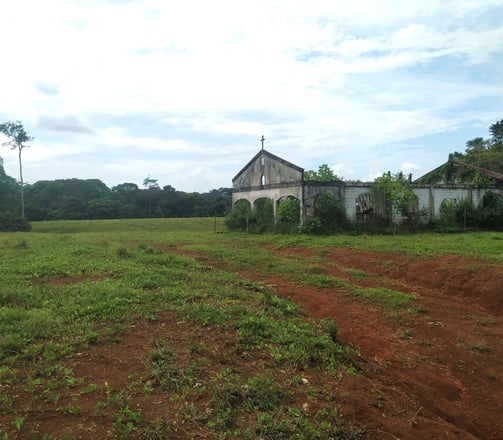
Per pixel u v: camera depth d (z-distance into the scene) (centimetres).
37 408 423
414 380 616
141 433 389
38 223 4300
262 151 2859
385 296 988
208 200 7088
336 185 2495
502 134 4881
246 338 631
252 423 418
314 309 915
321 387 508
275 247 1897
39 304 763
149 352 558
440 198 2741
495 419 545
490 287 1055
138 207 6488
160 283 954
